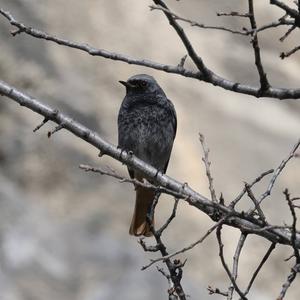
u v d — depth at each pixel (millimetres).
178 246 15477
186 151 17594
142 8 21453
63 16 20406
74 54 19703
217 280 14984
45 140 17438
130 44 20141
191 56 6488
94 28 20359
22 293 13555
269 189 6555
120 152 7574
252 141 18453
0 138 17188
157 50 20172
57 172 16922
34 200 16125
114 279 13930
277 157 18109
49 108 7344
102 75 19344
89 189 16766
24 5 20219
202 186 16797
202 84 19875
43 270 14133
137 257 14523
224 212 6262
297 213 16500
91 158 17406
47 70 18812
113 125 18109
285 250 15984
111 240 15023
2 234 14656
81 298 13680
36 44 19406
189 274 14898
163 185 7559
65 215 15852
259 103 20094
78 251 14695
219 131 18484
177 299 6535
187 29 20875
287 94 6523
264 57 20922
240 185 17031
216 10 21562
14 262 14172
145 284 13812
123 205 16484
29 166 16875
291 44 21656
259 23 21312
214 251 15648
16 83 18234
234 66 20156
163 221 16000
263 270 15562
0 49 18781
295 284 15594
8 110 17891
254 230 6184
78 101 18344
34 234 14891
